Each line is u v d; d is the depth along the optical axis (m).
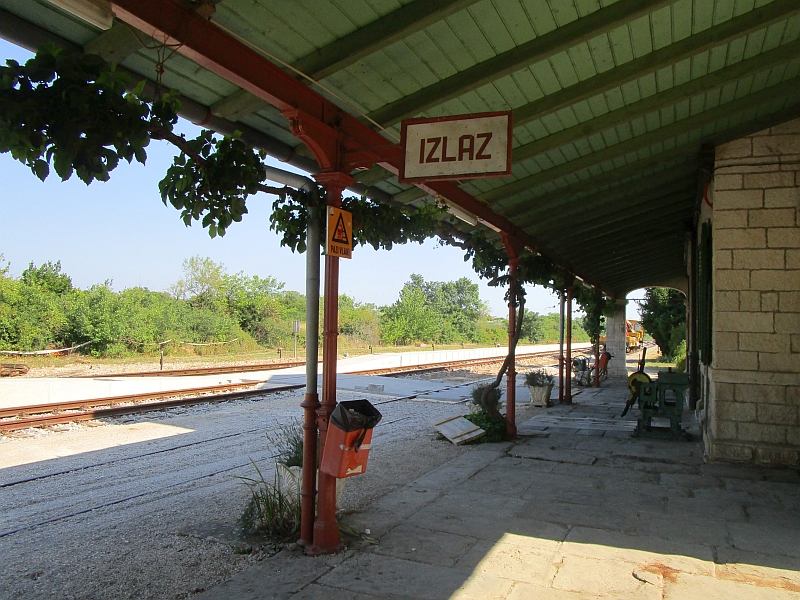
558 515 5.17
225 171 3.87
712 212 7.68
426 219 5.99
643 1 4.28
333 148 4.58
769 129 7.07
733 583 3.82
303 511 4.45
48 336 25.80
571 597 3.62
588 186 8.38
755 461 7.01
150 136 3.41
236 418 10.86
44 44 2.86
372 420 4.25
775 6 4.75
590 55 4.99
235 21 3.86
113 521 5.12
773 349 6.98
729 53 5.44
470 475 6.61
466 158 4.18
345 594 3.64
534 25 4.41
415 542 4.50
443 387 17.25
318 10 3.85
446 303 80.69
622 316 22.58
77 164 2.98
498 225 8.55
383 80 4.81
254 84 3.85
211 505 5.53
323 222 4.77
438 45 4.46
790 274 6.95
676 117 6.71
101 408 11.72
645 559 4.20
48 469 7.03
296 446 5.38
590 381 18.45
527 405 13.55
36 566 4.14
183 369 21.09
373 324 51.44
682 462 7.25
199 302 39.16
